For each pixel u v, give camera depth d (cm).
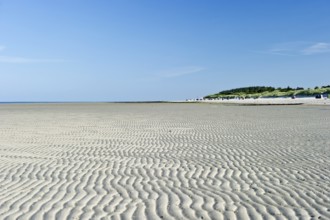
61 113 3794
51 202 589
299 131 1634
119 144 1275
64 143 1320
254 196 618
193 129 1794
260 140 1341
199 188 675
